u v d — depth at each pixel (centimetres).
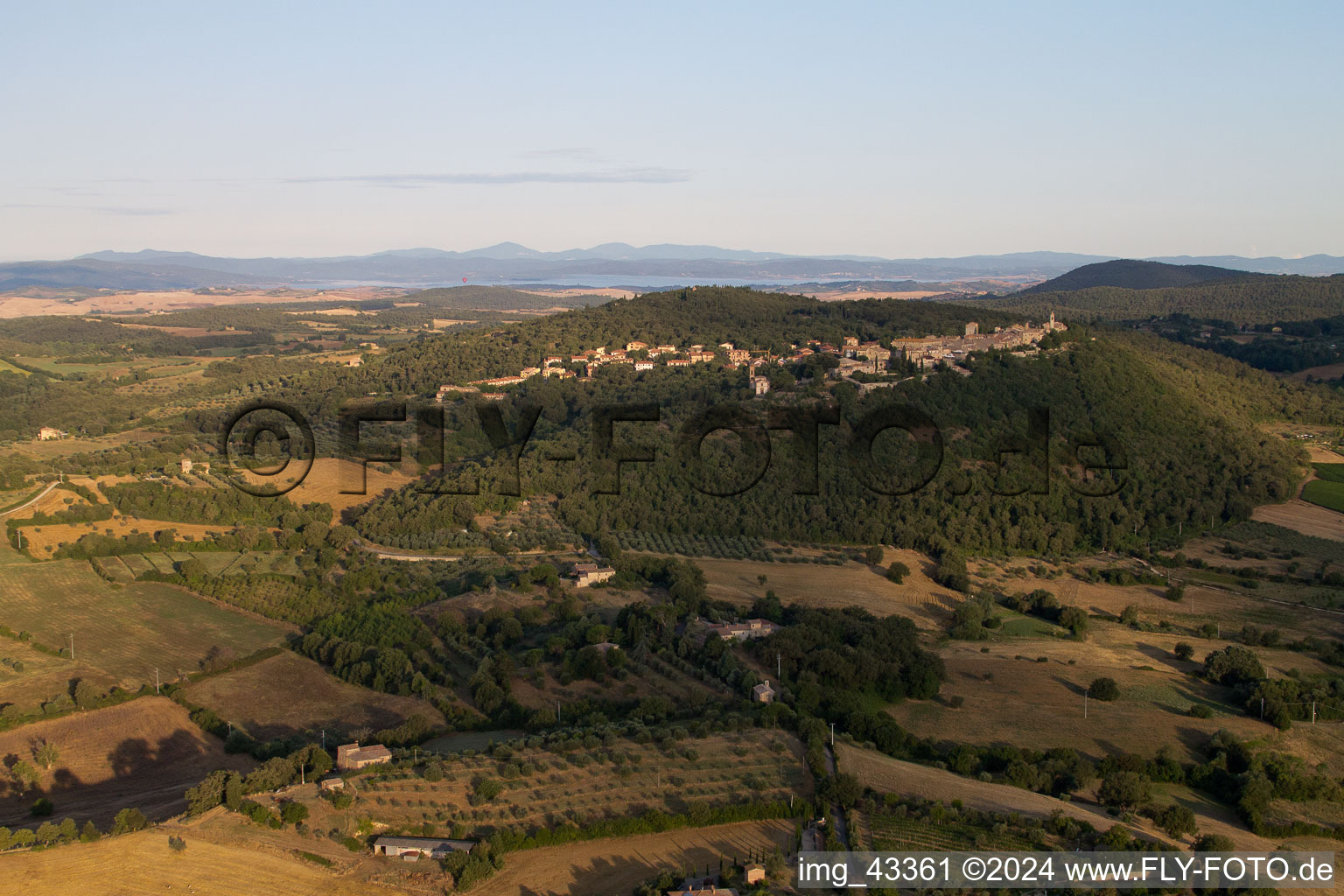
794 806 9406
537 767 10200
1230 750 10819
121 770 11244
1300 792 10044
